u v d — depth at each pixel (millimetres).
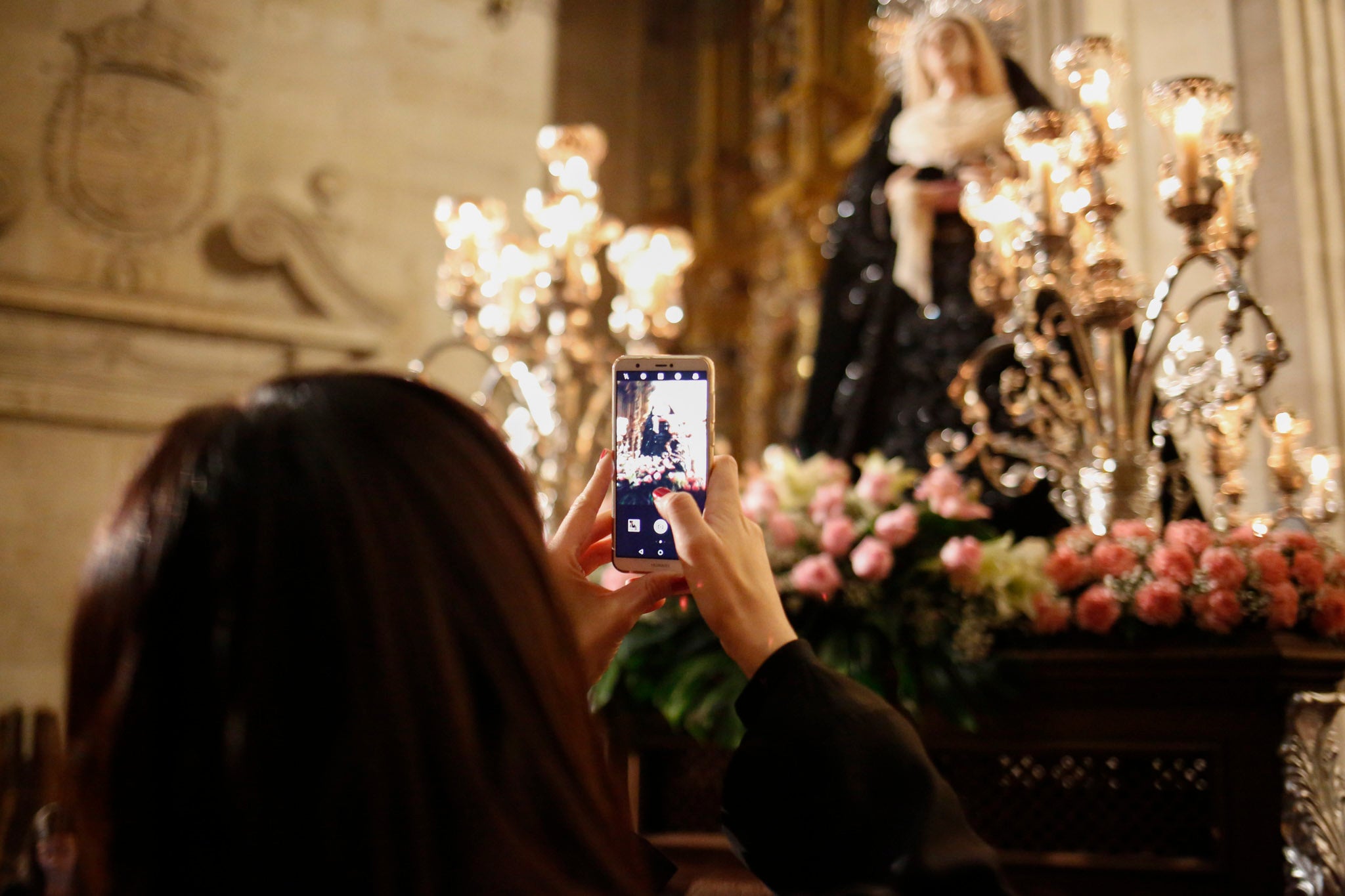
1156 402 2604
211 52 5246
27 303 4703
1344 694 1706
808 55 9938
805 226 9742
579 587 1071
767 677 868
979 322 3004
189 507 536
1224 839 1698
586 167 3719
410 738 491
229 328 5055
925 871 741
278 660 500
